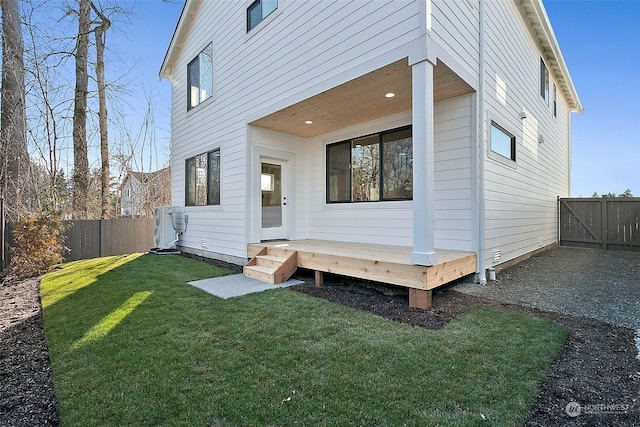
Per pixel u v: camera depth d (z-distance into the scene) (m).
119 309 3.82
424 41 3.79
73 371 2.39
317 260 5.02
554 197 10.27
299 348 2.73
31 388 2.21
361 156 6.59
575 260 7.34
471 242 5.00
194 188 8.82
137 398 2.05
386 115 6.11
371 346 2.75
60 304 4.09
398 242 5.92
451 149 5.23
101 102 11.21
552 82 10.12
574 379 2.23
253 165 6.76
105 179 11.20
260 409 1.93
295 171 7.48
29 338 3.10
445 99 5.30
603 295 4.36
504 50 6.15
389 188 6.10
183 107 9.39
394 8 4.11
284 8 5.77
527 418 1.84
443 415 1.87
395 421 1.82
